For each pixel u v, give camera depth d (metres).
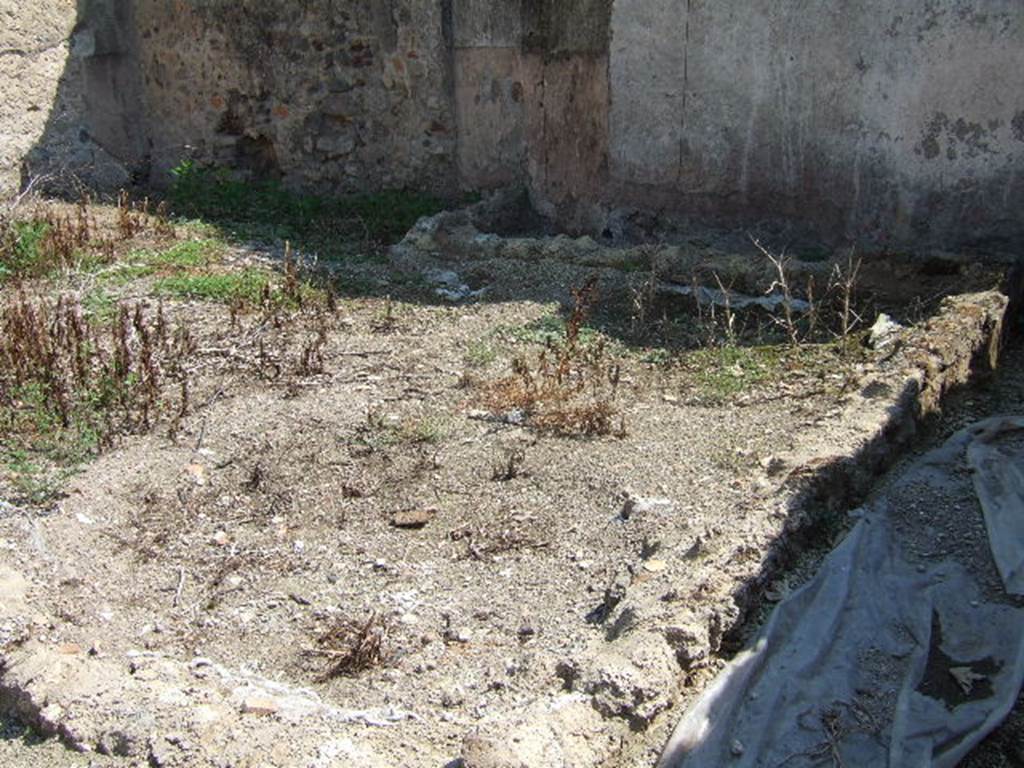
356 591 4.22
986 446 4.91
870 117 7.16
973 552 4.23
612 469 4.92
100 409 5.54
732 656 3.64
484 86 8.94
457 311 7.01
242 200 9.66
